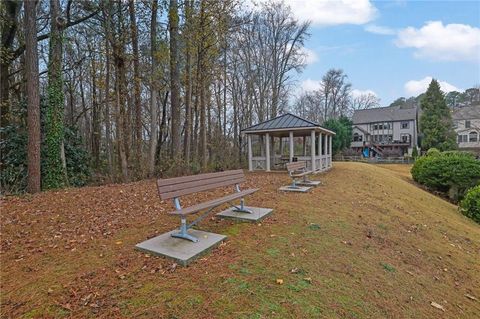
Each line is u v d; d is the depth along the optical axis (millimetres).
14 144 11219
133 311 2494
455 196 15844
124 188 9219
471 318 3508
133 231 4707
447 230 7422
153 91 13836
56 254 3822
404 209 8367
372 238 5043
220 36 16391
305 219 5438
